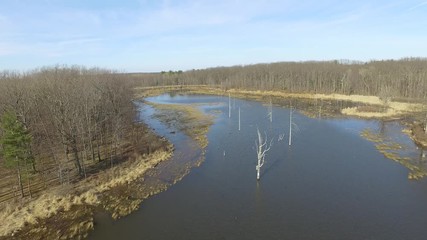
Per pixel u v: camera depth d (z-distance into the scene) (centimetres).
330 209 4316
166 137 8350
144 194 4906
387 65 18375
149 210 4422
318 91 16650
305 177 5400
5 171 5541
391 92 13412
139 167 5944
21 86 6856
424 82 14088
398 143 7312
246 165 6056
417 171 5569
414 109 11181
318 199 4606
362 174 5478
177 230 3916
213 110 12638
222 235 3797
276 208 4384
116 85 9444
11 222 4006
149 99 17375
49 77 8950
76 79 8888
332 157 6384
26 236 3766
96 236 3800
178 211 4378
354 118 10231
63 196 4703
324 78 17725
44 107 6556
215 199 4700
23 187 4981
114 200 4712
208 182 5306
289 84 18388
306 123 9575
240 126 9406
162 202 4644
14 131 4512
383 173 5512
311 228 3884
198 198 4747
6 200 4556
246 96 17188
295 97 15912
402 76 15350
